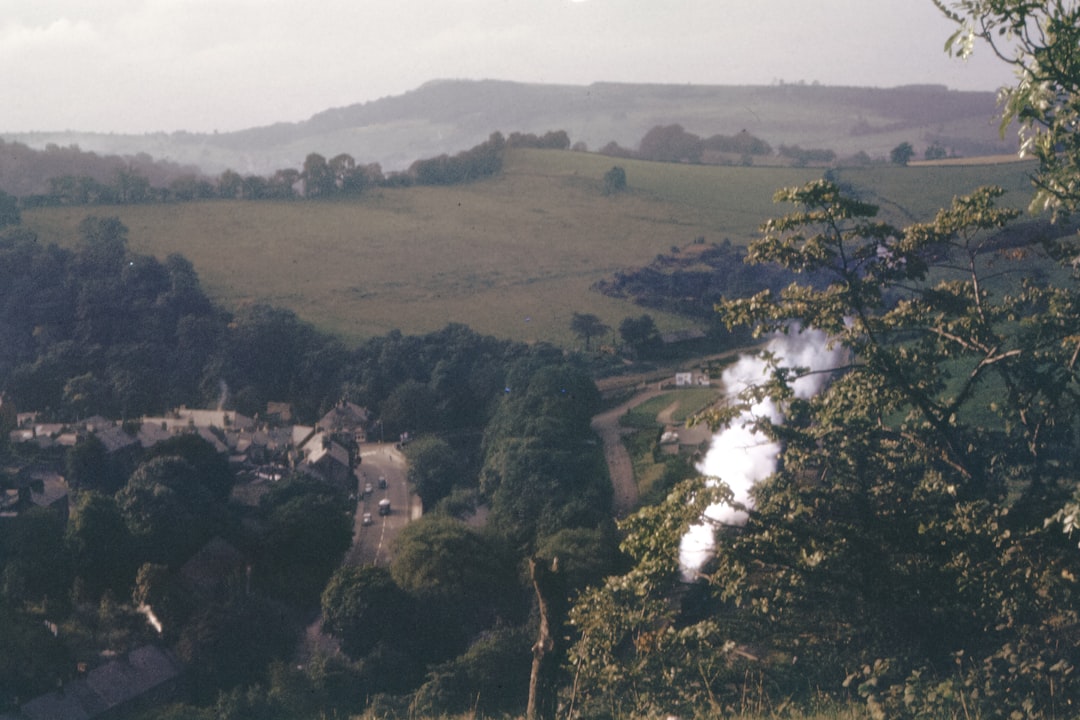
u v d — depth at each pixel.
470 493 119.12
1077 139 18.25
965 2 17.33
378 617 73.25
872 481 26.42
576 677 18.77
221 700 63.66
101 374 190.00
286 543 97.06
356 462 145.50
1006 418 29.16
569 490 107.94
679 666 17.80
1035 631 18.50
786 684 18.92
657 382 173.62
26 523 87.31
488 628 81.06
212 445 120.31
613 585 20.84
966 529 21.62
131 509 95.50
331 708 64.19
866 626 21.55
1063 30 16.53
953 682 14.70
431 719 24.36
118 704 64.69
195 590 85.81
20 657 67.06
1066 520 14.48
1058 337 27.75
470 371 176.75
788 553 22.73
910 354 28.58
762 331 28.19
